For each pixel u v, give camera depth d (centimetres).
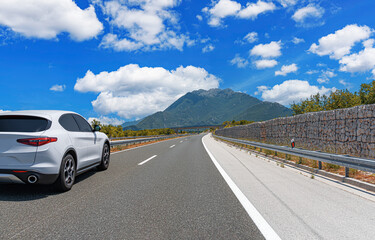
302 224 305
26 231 278
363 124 812
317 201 407
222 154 1266
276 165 851
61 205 379
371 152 771
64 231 280
